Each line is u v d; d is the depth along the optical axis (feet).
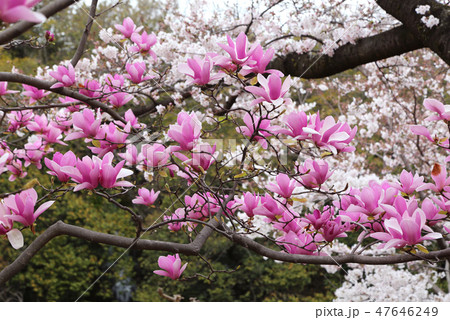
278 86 3.89
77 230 4.57
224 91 12.99
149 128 5.62
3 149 6.08
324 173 4.30
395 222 3.88
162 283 28.58
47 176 25.32
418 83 14.40
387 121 16.29
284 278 29.55
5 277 4.40
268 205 4.73
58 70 5.59
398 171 18.07
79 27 30.40
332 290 30.07
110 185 4.07
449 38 7.75
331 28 10.49
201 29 10.84
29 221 4.03
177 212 5.09
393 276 13.57
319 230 4.79
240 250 31.19
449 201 4.27
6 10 2.03
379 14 10.12
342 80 16.93
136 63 6.42
